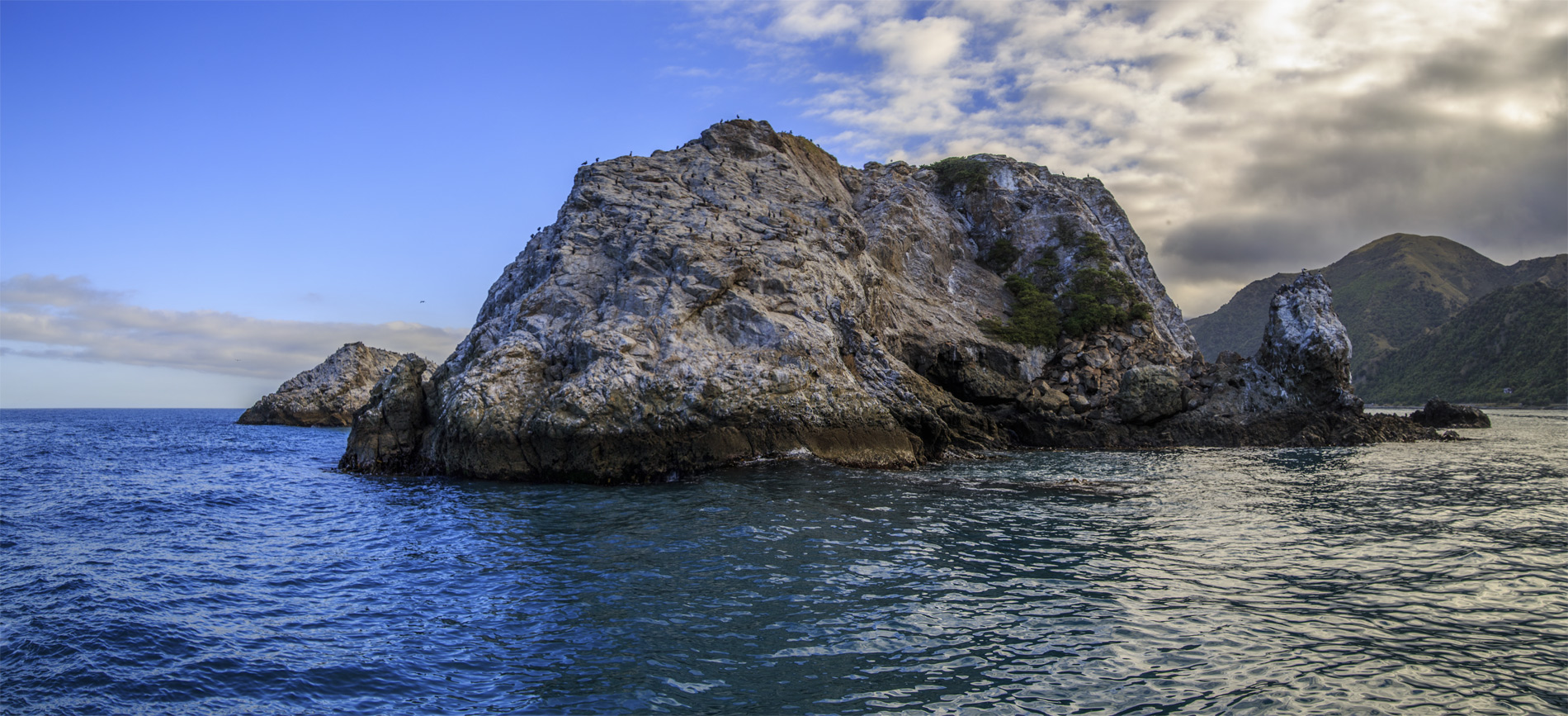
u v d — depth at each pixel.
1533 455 38.66
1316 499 24.20
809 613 12.79
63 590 14.83
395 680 10.41
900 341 47.12
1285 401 47.75
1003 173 72.50
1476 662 10.56
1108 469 32.50
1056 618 12.48
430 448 32.41
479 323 42.12
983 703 9.40
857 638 11.62
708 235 38.84
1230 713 9.10
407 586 14.81
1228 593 13.80
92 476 34.91
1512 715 9.02
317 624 12.66
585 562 16.16
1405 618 12.41
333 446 55.50
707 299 34.34
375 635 12.10
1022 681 10.02
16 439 63.22
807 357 32.94
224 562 17.11
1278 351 48.44
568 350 32.34
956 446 40.12
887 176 70.06
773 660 10.81
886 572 15.21
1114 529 19.44
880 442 32.41
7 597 14.41
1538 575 14.88
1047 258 64.25
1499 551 16.84
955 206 70.81
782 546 17.44
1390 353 175.62
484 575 15.43
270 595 14.47
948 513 21.48
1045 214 67.69
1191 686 9.83
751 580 14.73
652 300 34.34
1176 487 26.69
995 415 46.56
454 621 12.69
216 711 9.62
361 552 17.75
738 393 30.44
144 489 29.66
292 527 21.23
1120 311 57.44
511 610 13.15
